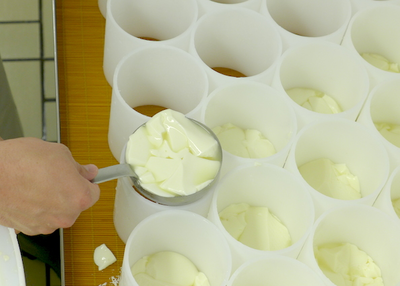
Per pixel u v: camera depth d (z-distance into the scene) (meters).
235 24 1.13
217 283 0.97
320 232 1.02
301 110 1.07
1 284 0.88
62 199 0.89
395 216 1.01
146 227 0.96
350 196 1.08
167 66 1.09
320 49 1.12
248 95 1.07
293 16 1.22
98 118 1.15
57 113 1.14
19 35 1.31
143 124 1.00
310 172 1.10
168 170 0.96
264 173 1.02
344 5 1.16
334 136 1.08
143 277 0.98
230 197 1.05
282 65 1.12
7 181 0.87
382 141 1.06
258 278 0.98
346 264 1.03
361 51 1.23
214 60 1.20
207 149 0.97
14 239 0.89
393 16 1.17
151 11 1.16
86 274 1.04
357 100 1.12
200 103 1.04
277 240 1.04
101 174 0.95
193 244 1.00
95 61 1.19
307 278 0.96
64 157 0.91
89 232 1.07
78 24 1.21
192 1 1.12
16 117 1.23
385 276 1.03
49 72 1.31
